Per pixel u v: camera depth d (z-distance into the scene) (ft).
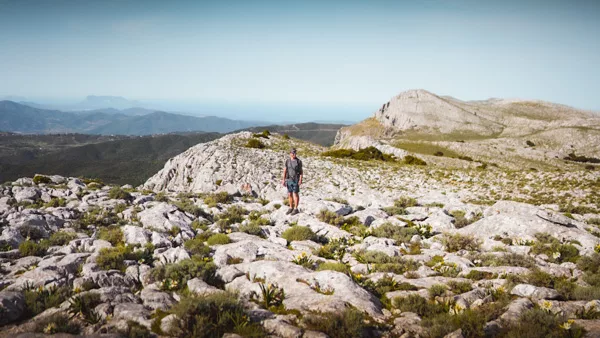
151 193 77.36
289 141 277.23
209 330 17.88
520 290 24.79
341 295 22.26
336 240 39.45
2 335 17.38
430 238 41.81
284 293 23.08
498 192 114.73
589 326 19.16
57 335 17.15
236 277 26.35
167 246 35.19
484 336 18.47
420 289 25.55
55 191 65.82
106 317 19.44
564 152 548.31
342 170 164.25
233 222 49.44
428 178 150.30
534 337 17.65
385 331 19.13
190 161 156.76
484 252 36.58
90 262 28.07
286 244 37.37
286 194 95.14
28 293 21.99
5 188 65.82
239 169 133.90
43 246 33.45
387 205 68.44
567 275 28.73
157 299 21.85
